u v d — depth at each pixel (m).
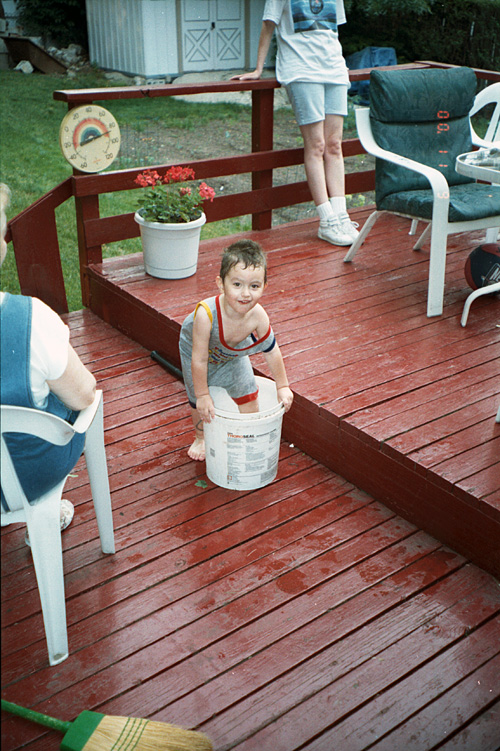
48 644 1.80
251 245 2.08
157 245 3.63
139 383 3.28
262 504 2.46
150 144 8.94
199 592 2.08
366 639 1.93
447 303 3.45
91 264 3.98
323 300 3.45
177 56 12.45
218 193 7.33
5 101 11.06
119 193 7.67
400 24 11.71
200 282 3.73
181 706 1.74
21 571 2.16
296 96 3.88
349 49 11.76
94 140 3.67
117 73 13.03
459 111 3.83
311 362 2.88
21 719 1.71
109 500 2.11
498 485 2.15
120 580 2.12
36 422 1.53
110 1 12.45
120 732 1.58
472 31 10.90
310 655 1.88
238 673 1.83
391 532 2.33
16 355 1.47
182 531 2.32
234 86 3.96
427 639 1.93
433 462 2.26
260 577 2.14
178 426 2.94
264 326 2.27
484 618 2.00
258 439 2.38
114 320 3.84
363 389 2.68
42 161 8.48
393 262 3.95
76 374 1.63
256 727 1.69
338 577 2.14
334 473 2.64
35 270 3.88
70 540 2.29
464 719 1.71
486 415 2.53
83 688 1.78
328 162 4.14
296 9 3.72
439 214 3.12
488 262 3.37
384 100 3.56
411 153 3.69
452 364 2.87
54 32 14.09
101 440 1.98
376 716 1.72
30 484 1.62
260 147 4.28
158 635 1.94
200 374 2.32
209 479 2.59
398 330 3.16
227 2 12.43
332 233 4.19
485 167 2.97
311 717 1.71
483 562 2.15
